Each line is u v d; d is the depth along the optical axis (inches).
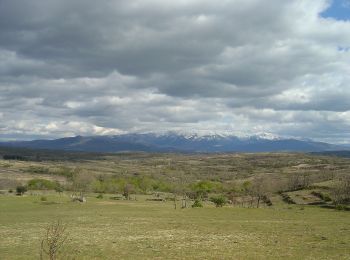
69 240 2198.6
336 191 6289.4
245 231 2726.4
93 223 3161.9
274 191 7780.5
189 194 7180.1
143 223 3198.8
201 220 3496.6
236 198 6998.0
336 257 1726.1
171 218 3649.1
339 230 2787.9
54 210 4387.3
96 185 7568.9
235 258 1705.2
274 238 2370.8
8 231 2605.8
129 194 7308.1
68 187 7815.0
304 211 4626.0
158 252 1861.5
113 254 1792.6
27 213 4030.5
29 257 1688.0
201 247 2021.4
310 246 2050.9
